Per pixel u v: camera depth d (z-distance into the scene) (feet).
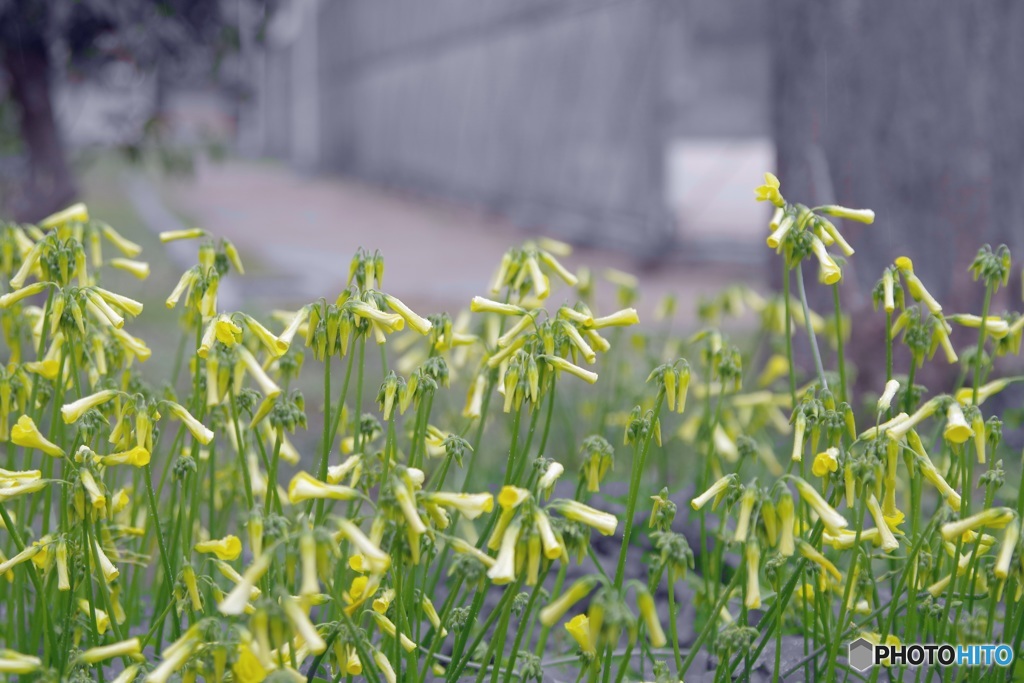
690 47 52.29
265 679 4.92
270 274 39.14
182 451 7.68
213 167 143.64
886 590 9.18
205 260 7.79
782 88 19.29
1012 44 17.20
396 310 6.39
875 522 5.98
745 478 11.75
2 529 8.84
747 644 6.36
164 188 96.32
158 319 28.09
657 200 45.91
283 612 4.66
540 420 14.96
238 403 7.23
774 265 19.65
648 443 6.32
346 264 45.80
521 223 62.23
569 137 54.65
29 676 5.30
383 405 6.50
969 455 7.18
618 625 4.69
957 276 17.48
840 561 8.77
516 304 7.90
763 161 55.47
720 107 56.54
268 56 164.76
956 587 7.58
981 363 8.21
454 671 6.42
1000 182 17.25
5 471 6.01
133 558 8.05
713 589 8.70
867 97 18.10
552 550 5.06
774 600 7.30
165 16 28.25
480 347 10.43
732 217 48.98
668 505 6.65
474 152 72.59
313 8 141.08
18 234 8.18
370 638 6.80
